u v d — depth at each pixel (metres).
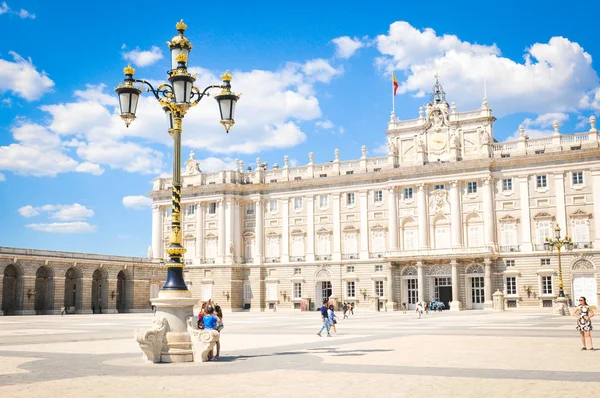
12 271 89.88
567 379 17.31
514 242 89.38
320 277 103.06
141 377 18.58
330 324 38.91
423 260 91.75
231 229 108.56
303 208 106.19
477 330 40.72
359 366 20.81
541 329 40.78
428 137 97.12
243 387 16.53
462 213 92.88
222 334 39.62
